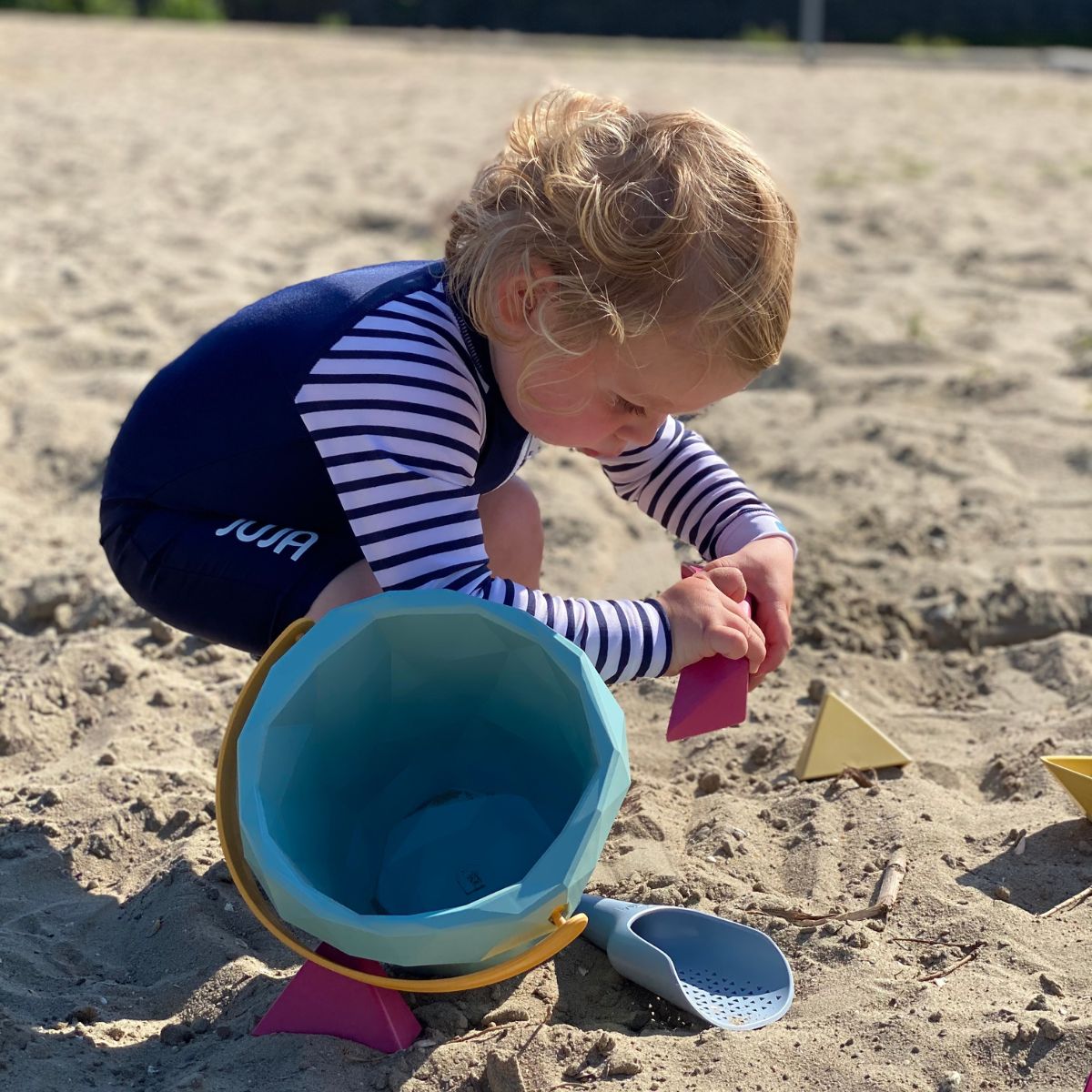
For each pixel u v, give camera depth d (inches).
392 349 63.4
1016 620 103.3
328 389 63.6
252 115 324.5
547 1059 57.6
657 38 812.0
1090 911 66.4
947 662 98.7
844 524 117.1
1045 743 82.2
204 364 70.5
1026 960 62.6
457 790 66.2
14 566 110.7
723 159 60.8
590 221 57.9
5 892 72.5
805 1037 58.1
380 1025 58.3
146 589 72.4
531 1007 61.9
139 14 652.7
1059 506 119.6
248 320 69.9
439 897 62.5
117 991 64.4
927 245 204.4
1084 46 760.3
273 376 66.6
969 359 154.2
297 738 57.2
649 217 58.0
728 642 62.9
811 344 158.7
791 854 73.4
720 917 65.7
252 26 622.8
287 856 53.5
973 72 496.1
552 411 62.7
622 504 123.4
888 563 110.3
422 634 59.9
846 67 504.4
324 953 60.1
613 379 60.7
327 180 241.9
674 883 70.7
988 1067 56.0
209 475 70.1
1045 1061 56.1
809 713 89.7
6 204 221.6
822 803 77.1
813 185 244.8
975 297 178.7
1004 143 300.4
